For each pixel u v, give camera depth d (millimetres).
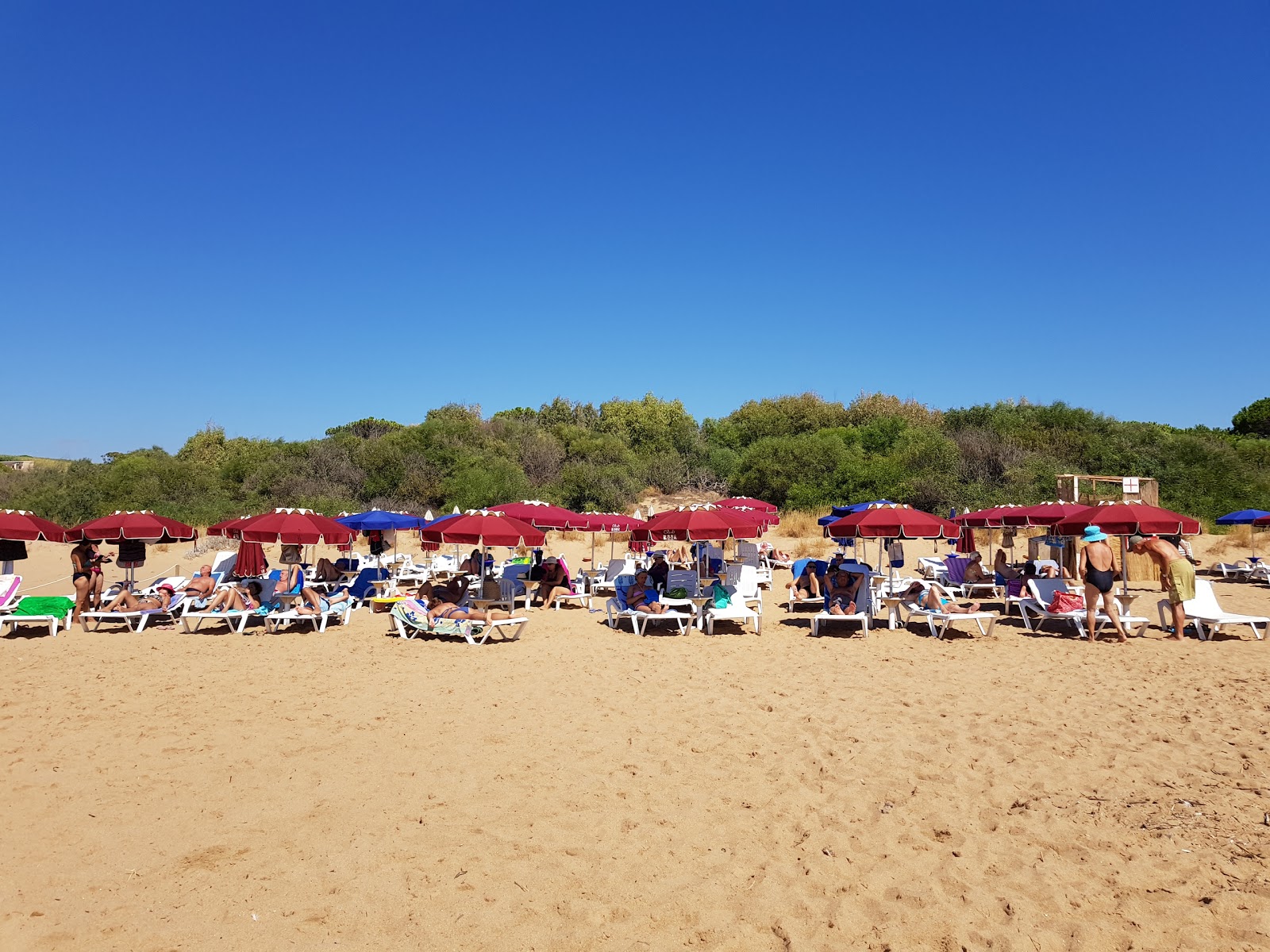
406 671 8672
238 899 3855
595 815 4867
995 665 8969
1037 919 3660
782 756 5910
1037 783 5312
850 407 42500
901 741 6227
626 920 3699
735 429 42531
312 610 11117
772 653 9703
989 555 17016
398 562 17125
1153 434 32094
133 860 4242
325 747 6102
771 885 4012
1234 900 3764
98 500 26047
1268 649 9672
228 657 9383
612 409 44688
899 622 11453
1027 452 30094
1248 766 5543
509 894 3922
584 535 25078
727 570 12938
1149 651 9602
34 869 4129
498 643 10250
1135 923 3600
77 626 11477
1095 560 10273
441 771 5590
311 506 26250
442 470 29984
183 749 6016
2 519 11070
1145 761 5688
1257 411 39094
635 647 10031
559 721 6809
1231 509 26062
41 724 6645
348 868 4172
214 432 35250
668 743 6219
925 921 3664
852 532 10969
